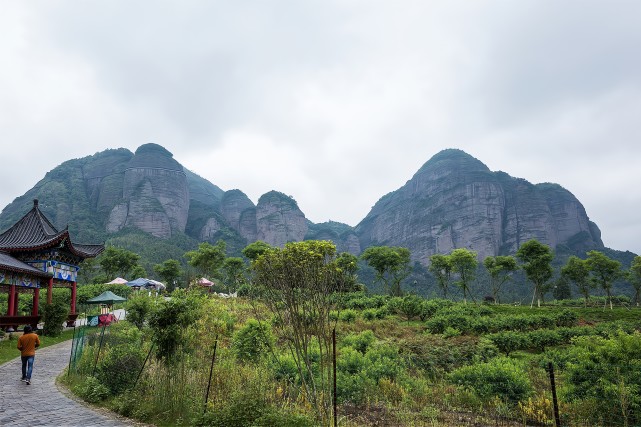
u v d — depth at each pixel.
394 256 67.69
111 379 11.01
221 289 68.12
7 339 20.48
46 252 27.69
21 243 28.20
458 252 66.94
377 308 42.59
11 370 14.57
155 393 9.63
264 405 8.41
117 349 12.83
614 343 11.61
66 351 19.64
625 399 10.16
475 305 50.78
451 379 15.55
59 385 12.40
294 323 7.63
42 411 9.32
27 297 37.97
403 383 14.07
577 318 38.94
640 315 46.44
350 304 43.72
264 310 28.64
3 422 8.31
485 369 14.30
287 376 11.72
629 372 10.86
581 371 11.68
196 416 8.44
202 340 18.34
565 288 102.38
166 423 8.64
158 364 11.38
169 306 10.79
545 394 12.85
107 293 35.25
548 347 27.77
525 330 34.38
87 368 13.08
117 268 74.56
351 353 16.80
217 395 9.88
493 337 26.50
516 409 12.09
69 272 30.28
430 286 173.75
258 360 14.69
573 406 11.36
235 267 68.06
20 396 10.73
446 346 22.98
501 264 73.31
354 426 9.23
